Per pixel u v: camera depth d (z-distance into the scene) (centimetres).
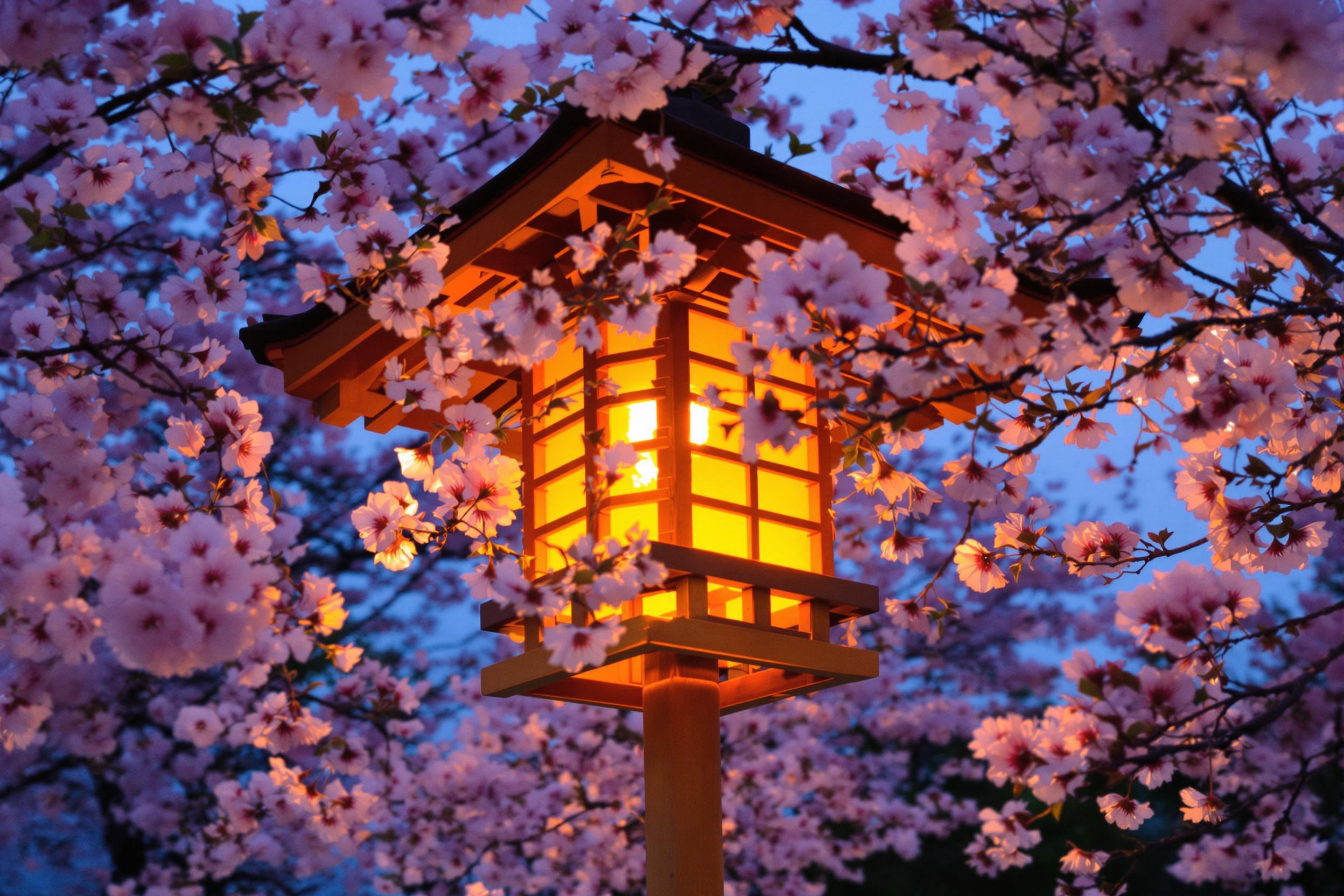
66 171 210
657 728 224
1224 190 171
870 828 724
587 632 163
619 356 219
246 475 212
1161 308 177
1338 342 207
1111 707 147
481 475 207
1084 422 204
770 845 667
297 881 685
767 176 209
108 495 216
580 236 210
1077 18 160
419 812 538
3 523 171
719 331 230
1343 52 144
